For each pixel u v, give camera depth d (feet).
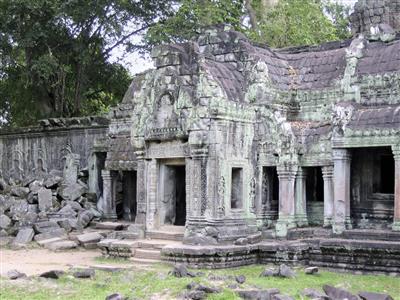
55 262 62.44
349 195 60.08
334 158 59.47
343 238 57.31
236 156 62.80
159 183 66.74
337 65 69.82
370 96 62.44
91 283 49.60
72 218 84.12
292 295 43.75
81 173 97.40
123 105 90.22
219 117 60.75
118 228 81.05
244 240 59.06
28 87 123.75
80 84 124.16
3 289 47.34
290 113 68.64
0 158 119.55
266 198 65.62
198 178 61.11
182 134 62.34
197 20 106.83
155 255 60.03
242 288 46.16
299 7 110.22
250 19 118.73
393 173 62.54
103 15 116.06
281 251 57.88
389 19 76.48
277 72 71.10
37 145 112.47
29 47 115.14
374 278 52.03
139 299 43.62
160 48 65.31
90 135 102.94
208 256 55.98
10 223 82.12
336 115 60.13
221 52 70.03
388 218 60.90
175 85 63.46
